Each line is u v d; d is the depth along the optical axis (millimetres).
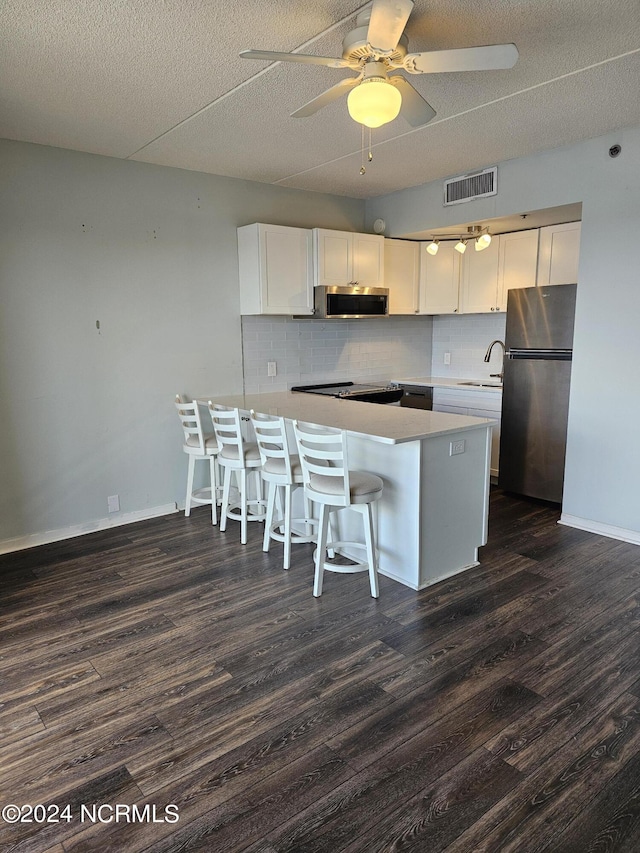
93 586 3182
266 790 1760
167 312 4270
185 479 4527
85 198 3805
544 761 1858
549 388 4352
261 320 4836
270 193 4754
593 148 3637
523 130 3457
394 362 5938
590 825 1621
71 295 3809
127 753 1931
